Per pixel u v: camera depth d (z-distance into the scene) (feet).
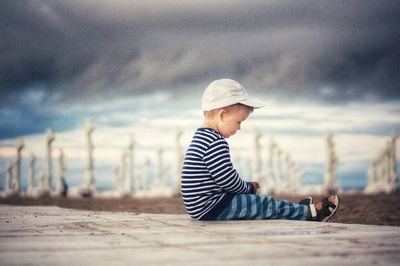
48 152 97.35
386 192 89.51
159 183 119.75
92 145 91.86
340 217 30.45
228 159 15.20
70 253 8.46
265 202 15.53
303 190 117.70
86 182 91.09
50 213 20.11
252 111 15.92
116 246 9.30
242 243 9.61
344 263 7.36
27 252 8.61
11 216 18.13
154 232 11.79
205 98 15.61
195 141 15.48
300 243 9.56
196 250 8.70
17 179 99.35
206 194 15.20
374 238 10.27
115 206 44.14
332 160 99.30
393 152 107.55
